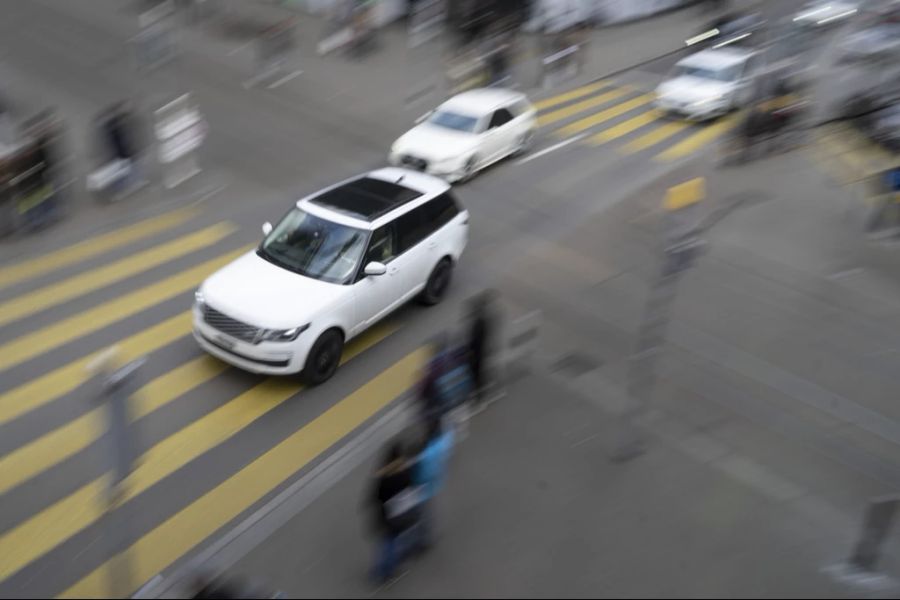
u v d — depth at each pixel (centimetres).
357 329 963
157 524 700
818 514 754
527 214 1434
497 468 793
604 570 672
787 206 1441
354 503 735
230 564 658
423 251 1054
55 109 1756
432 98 2070
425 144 1548
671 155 1733
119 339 986
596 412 895
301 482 761
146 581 638
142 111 1808
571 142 1814
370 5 2425
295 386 913
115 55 2166
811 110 1919
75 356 946
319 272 947
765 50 2444
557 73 2302
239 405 872
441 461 625
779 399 930
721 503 762
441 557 676
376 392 911
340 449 811
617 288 1182
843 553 705
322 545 684
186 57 2200
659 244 1316
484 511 733
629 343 1041
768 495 776
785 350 1024
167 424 831
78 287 1105
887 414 909
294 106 1942
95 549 671
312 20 2667
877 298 1148
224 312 885
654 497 766
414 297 1090
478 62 2177
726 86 1966
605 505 751
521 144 1720
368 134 1802
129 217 1332
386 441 823
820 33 2717
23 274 1130
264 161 1609
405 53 2459
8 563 653
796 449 847
